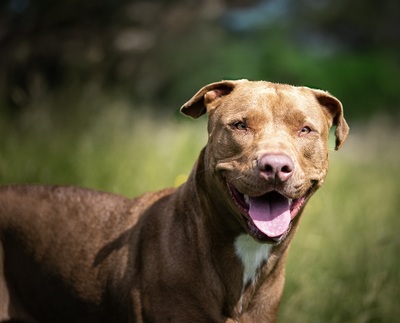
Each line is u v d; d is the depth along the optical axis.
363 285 7.72
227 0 17.91
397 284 7.79
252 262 5.39
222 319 5.35
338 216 9.08
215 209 5.29
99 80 11.81
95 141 9.26
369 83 33.50
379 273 7.80
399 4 36.28
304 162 5.27
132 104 14.91
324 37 37.75
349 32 37.56
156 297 5.34
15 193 6.19
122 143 9.41
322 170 5.41
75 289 5.82
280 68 32.59
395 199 10.28
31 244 6.01
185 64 23.42
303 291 7.47
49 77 15.21
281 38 34.06
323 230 8.60
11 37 15.18
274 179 4.88
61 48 14.96
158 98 21.95
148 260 5.45
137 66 16.58
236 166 5.11
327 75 33.09
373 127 14.83
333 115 5.73
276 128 5.22
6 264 6.09
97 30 15.07
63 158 8.66
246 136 5.20
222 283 5.36
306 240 8.23
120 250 5.70
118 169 8.68
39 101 10.03
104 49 14.46
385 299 7.55
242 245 5.32
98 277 5.73
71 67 13.03
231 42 31.70
